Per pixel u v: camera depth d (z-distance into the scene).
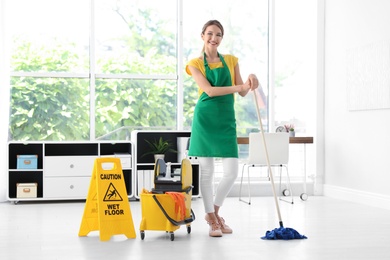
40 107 6.18
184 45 6.47
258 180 6.52
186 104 6.48
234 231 3.89
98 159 3.64
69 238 3.65
